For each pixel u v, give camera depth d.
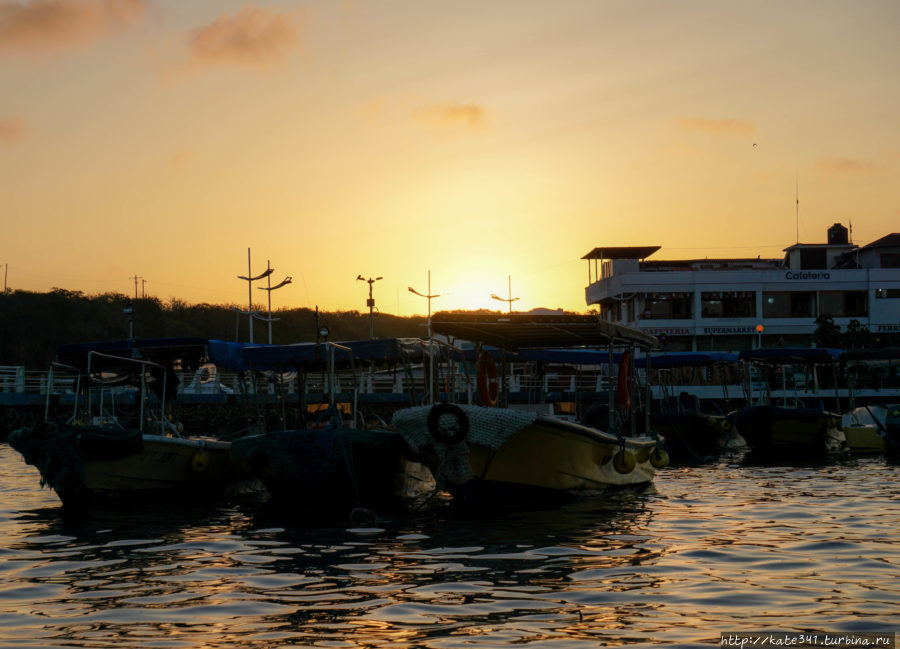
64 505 16.48
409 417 14.96
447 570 10.12
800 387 48.09
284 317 97.88
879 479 20.62
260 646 7.20
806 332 59.19
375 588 9.21
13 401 37.84
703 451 28.91
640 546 11.59
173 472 17.44
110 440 16.22
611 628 7.60
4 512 15.95
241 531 13.46
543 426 15.34
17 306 75.94
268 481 16.05
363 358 17.72
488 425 14.74
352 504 15.87
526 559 10.74
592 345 19.72
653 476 20.55
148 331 82.62
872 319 58.97
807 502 16.17
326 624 7.82
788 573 9.75
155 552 11.58
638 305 60.09
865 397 46.12
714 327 59.25
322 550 11.59
